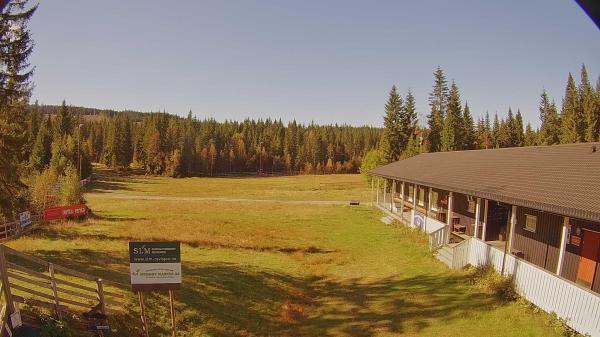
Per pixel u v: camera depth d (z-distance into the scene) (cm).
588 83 5941
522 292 1403
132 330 1227
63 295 1280
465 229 2423
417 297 1650
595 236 1402
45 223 3222
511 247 1542
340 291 1894
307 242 2938
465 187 1920
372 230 3262
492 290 1517
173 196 6181
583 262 1452
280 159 13888
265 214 4359
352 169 13762
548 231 1650
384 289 1834
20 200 2419
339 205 5078
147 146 11112
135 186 7788
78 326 1075
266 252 2620
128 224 3431
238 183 9112
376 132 15800
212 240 2855
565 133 5941
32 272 1005
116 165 10800
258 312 1611
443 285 1719
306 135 14825
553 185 1470
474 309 1427
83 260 1916
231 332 1412
